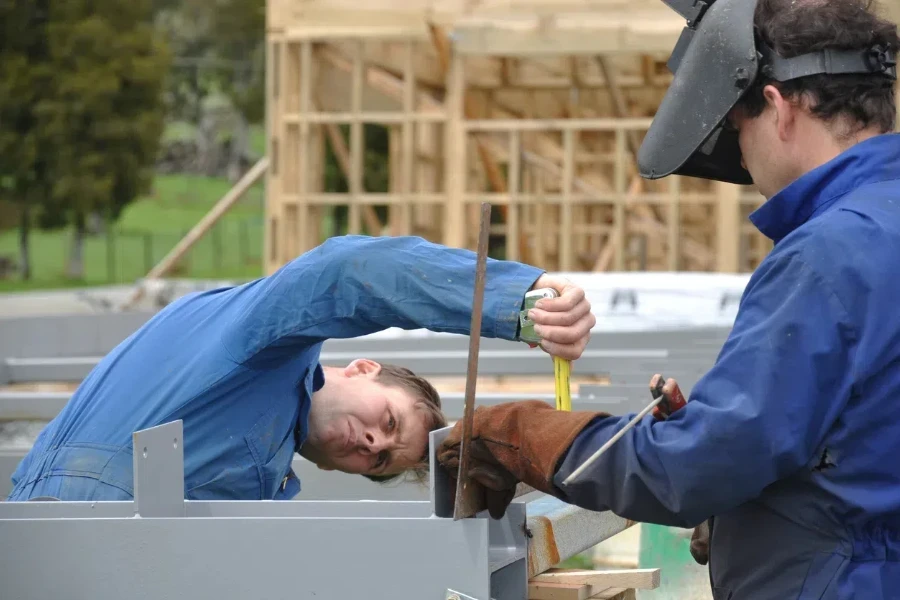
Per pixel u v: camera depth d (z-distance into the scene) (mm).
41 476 4727
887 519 3221
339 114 19891
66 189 48219
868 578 3197
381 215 42844
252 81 71250
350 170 20047
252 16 70812
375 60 20406
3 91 46938
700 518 3221
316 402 5176
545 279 4090
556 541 4020
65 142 48375
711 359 8922
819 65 3305
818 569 3256
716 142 3736
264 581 3455
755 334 3143
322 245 4461
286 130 20188
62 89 47844
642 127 19562
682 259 24906
